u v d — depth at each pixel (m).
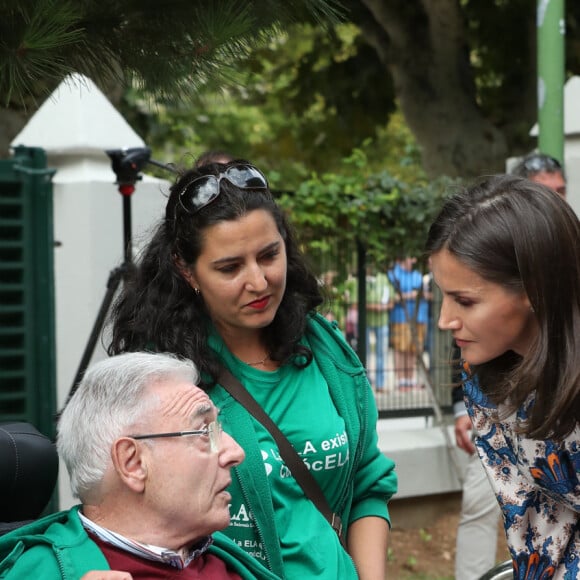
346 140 13.23
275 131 16.23
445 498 6.50
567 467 2.32
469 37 11.72
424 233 6.41
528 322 2.18
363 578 2.61
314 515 2.46
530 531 2.49
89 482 2.16
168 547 2.17
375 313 6.44
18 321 4.67
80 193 5.27
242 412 2.44
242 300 2.40
